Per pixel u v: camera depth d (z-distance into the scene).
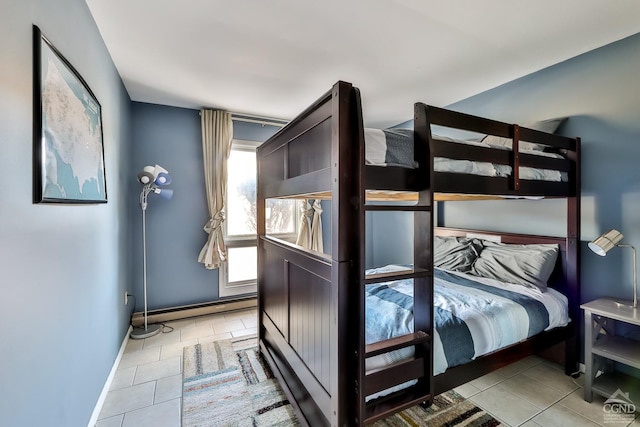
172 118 3.43
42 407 1.15
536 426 1.75
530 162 1.96
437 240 3.20
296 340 1.88
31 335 1.08
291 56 2.34
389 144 1.40
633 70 2.06
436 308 1.82
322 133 1.50
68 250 1.41
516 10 1.79
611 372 2.13
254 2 1.72
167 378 2.25
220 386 2.15
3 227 0.92
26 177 1.06
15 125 0.99
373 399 1.39
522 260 2.41
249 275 3.93
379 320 1.71
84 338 1.62
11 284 0.96
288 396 1.94
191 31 2.00
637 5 1.73
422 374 1.43
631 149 2.09
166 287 3.44
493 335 1.70
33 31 1.10
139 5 1.74
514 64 2.48
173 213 3.46
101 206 1.98
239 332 3.11
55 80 1.25
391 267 3.01
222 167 3.57
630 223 2.10
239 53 2.29
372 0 1.70
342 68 2.54
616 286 2.18
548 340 2.06
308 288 1.67
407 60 2.41
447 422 1.79
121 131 2.70
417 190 1.46
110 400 1.99
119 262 2.57
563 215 2.47
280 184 2.09
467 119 1.62
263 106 3.43
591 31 2.01
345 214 1.28
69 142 1.38
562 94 2.44
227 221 3.78
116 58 2.34
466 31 2.01
